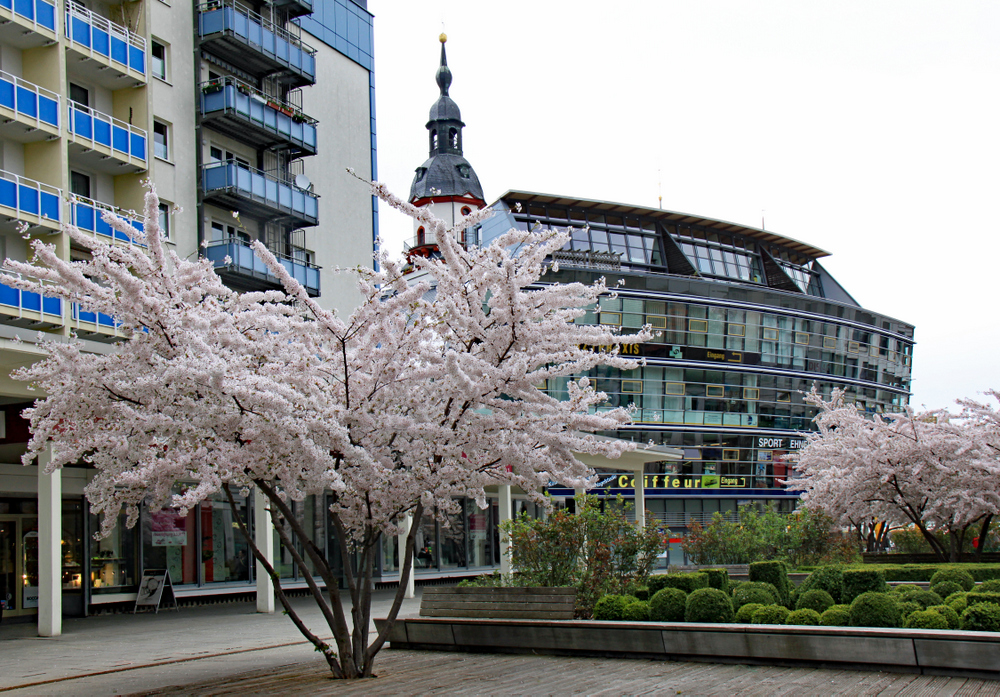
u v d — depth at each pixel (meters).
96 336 24.41
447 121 78.88
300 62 34.19
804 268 78.69
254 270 30.84
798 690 8.86
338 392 10.33
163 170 29.20
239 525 10.42
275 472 9.66
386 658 12.12
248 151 33.34
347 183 38.47
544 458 10.70
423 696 8.89
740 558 26.20
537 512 41.25
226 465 9.23
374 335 10.16
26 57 25.03
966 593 12.34
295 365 10.12
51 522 17.02
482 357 10.36
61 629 17.72
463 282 10.34
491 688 9.33
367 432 9.98
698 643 10.94
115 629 18.22
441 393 10.45
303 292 10.20
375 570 30.44
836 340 68.25
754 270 73.50
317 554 10.38
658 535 15.24
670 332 60.16
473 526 35.81
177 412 9.24
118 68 26.77
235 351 10.02
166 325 9.35
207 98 30.72
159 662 12.73
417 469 10.04
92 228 24.91
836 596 13.06
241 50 31.84
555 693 8.96
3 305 21.83
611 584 14.10
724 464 61.84
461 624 12.62
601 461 29.62
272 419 8.98
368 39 40.91
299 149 34.06
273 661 12.48
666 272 67.81
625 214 68.75
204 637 16.28
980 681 9.14
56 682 11.09
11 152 24.41
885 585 12.70
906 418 24.64
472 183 76.25
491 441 10.12
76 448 9.90
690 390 60.91
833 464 27.16
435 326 10.55
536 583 14.14
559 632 11.90
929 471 24.53
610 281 58.28
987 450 24.03
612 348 11.15
